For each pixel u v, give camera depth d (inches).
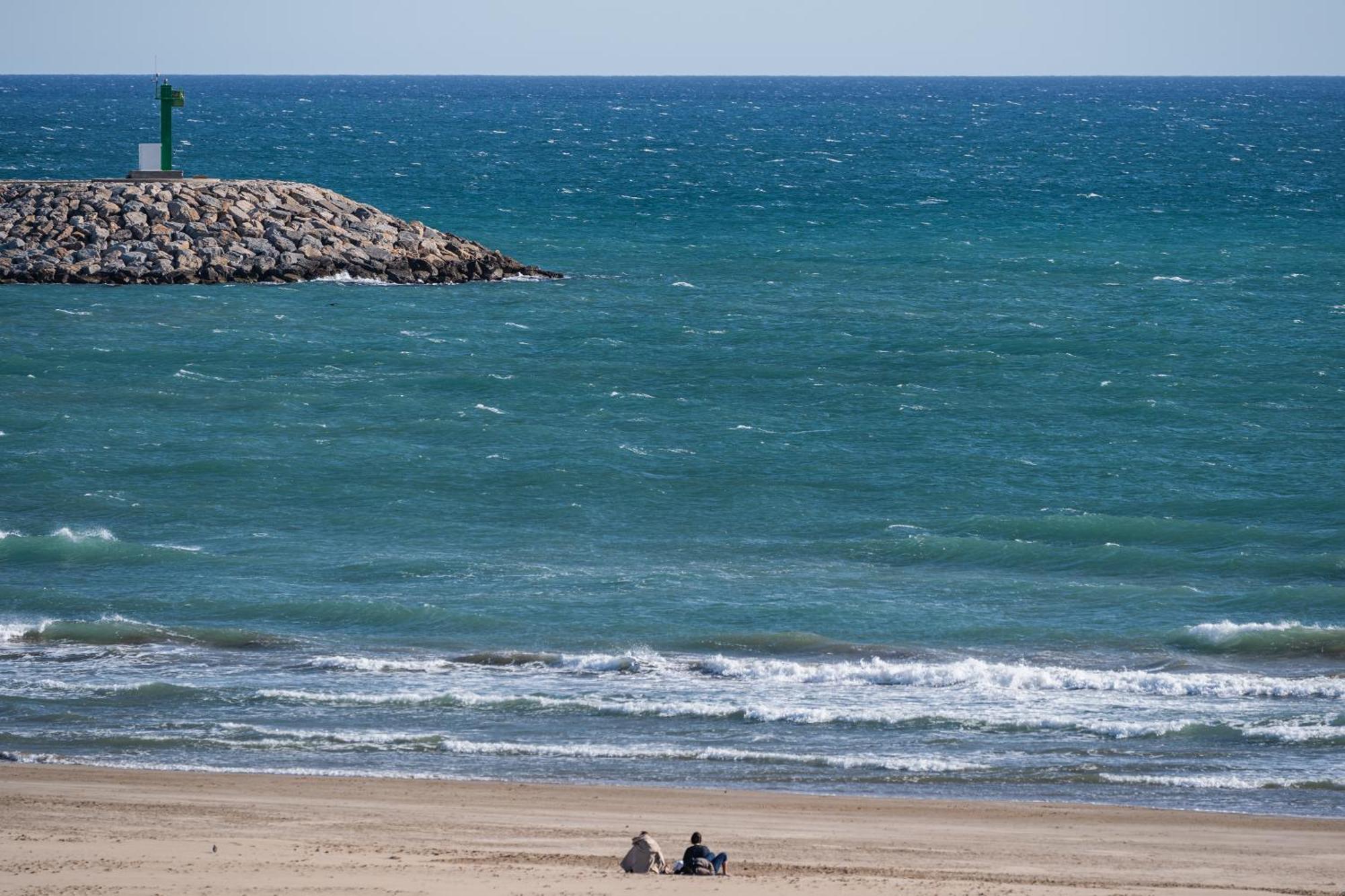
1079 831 3356.3
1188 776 3821.4
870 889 2630.4
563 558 5885.8
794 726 4222.4
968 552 5969.5
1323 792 3713.1
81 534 5949.8
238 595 5398.6
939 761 3919.8
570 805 3503.9
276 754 3932.1
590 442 7495.1
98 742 3996.1
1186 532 6151.6
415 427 7711.6
